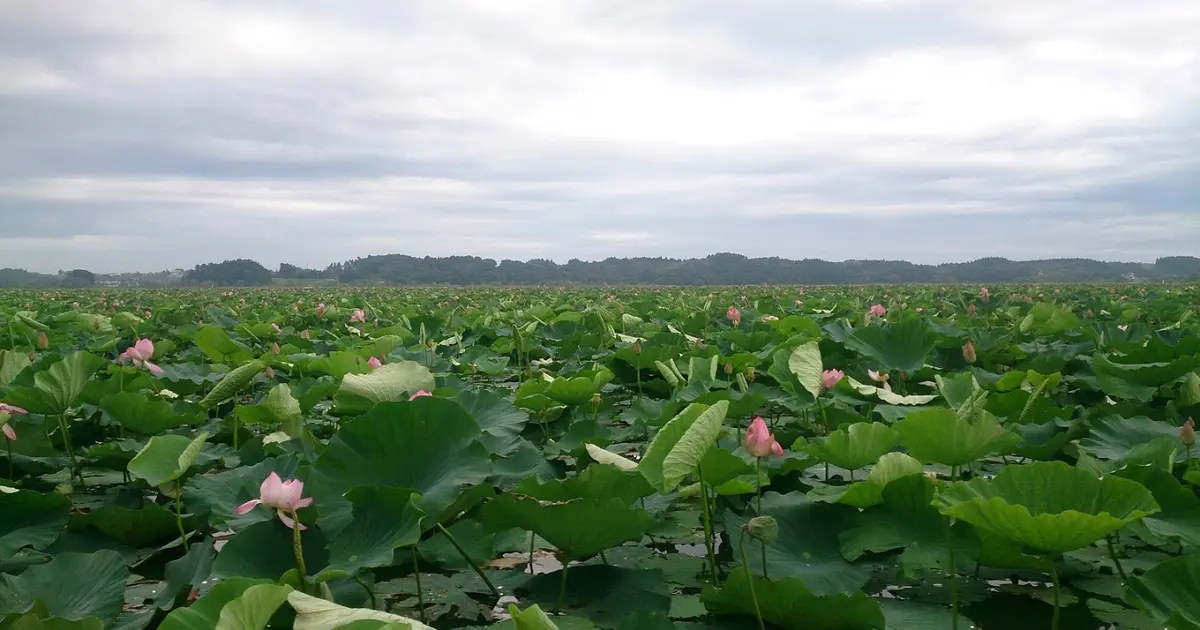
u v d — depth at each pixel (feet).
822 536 12.79
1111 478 9.99
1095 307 65.21
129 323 36.27
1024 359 32.22
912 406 19.63
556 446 20.26
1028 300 72.95
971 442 12.19
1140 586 9.91
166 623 7.79
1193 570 9.88
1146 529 12.57
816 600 9.84
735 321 40.14
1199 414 19.20
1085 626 11.26
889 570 13.39
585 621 10.99
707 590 10.64
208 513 13.80
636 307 63.16
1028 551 10.87
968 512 9.66
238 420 21.01
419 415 12.89
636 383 28.50
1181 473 14.43
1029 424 18.35
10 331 35.65
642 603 11.78
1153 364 21.71
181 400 21.59
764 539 10.05
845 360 31.81
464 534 13.75
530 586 12.55
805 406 21.21
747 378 24.20
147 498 16.57
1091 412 20.01
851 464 14.32
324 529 11.23
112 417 18.67
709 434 10.67
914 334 26.11
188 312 65.10
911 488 12.32
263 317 60.13
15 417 17.90
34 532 13.15
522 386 21.77
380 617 7.83
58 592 10.85
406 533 10.75
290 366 27.45
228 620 7.33
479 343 43.65
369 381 17.60
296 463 13.50
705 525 12.18
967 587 12.68
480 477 12.09
